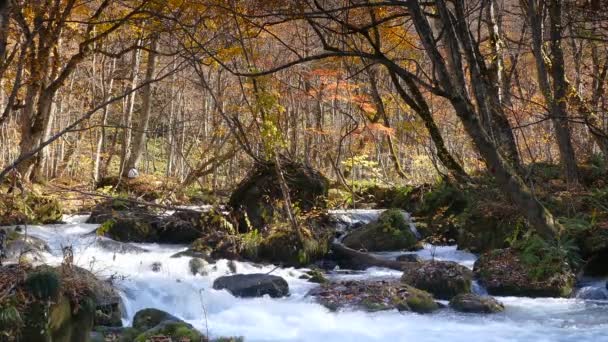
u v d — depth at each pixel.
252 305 8.70
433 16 10.59
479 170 16.14
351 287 9.23
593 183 15.17
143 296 8.34
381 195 17.64
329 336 7.43
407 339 7.32
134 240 13.38
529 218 10.27
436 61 9.32
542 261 9.95
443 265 9.95
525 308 8.89
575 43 17.97
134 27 15.15
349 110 24.98
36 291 4.72
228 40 13.31
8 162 26.25
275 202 12.95
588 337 7.48
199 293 8.58
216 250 11.84
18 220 13.64
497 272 10.07
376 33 13.85
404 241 13.38
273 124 11.82
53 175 28.66
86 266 9.95
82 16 17.53
